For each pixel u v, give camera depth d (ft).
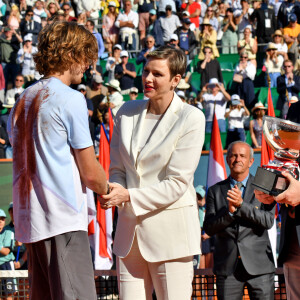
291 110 11.74
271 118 10.73
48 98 9.65
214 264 13.93
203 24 53.88
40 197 9.58
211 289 14.25
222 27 58.49
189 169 11.24
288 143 10.64
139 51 55.36
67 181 9.58
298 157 11.09
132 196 11.08
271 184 10.52
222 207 14.39
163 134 11.49
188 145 11.30
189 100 45.11
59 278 9.50
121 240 11.62
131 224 11.45
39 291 9.96
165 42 54.13
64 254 9.55
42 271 9.87
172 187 11.11
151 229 11.30
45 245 9.62
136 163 11.59
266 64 51.90
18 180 9.84
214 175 21.68
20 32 54.65
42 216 9.55
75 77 10.18
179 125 11.39
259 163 35.65
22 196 9.77
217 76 50.47
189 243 11.34
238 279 13.67
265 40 55.11
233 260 13.62
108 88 45.24
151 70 11.52
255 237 13.78
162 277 11.32
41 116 9.60
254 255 13.62
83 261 9.73
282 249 11.41
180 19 57.11
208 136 44.42
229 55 55.16
